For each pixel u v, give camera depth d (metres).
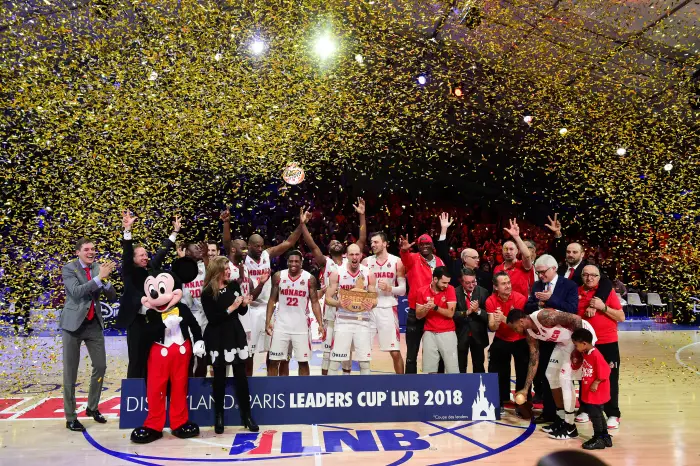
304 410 5.65
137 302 5.68
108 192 11.32
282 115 11.48
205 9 8.97
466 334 6.36
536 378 6.13
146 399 5.46
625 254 14.97
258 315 6.86
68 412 5.52
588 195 15.25
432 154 15.95
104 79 9.44
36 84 9.18
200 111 10.46
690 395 7.02
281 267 15.59
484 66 11.28
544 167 14.94
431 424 5.65
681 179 12.08
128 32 9.01
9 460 4.62
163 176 12.34
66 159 10.95
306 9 9.75
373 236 6.79
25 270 11.00
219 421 5.38
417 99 12.57
